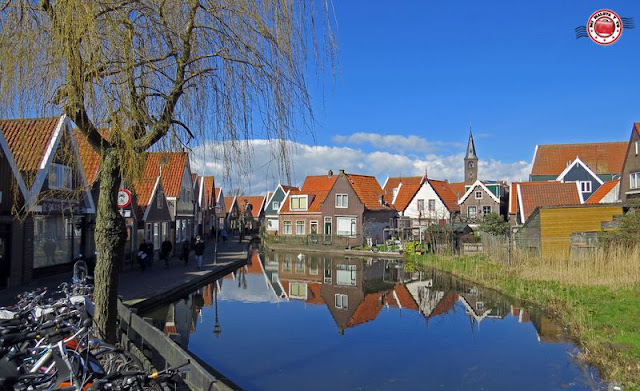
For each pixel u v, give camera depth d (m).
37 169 9.01
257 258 35.62
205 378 5.08
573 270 17.92
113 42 5.42
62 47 5.27
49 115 5.86
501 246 24.28
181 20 6.01
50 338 4.61
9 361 4.02
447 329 12.76
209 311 15.02
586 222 23.67
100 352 4.73
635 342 10.07
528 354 10.34
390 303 16.89
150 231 26.03
